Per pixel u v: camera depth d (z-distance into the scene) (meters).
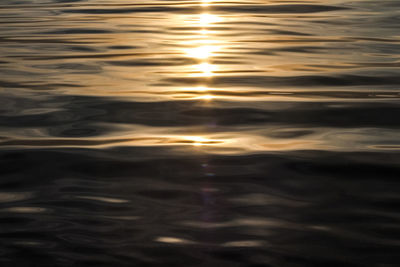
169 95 6.83
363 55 8.87
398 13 12.90
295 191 4.15
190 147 5.09
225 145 5.14
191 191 4.18
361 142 5.15
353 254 3.29
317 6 14.14
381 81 7.34
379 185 4.21
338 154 4.85
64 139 5.31
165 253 3.35
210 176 4.45
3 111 6.21
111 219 3.74
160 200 4.04
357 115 5.96
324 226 3.62
